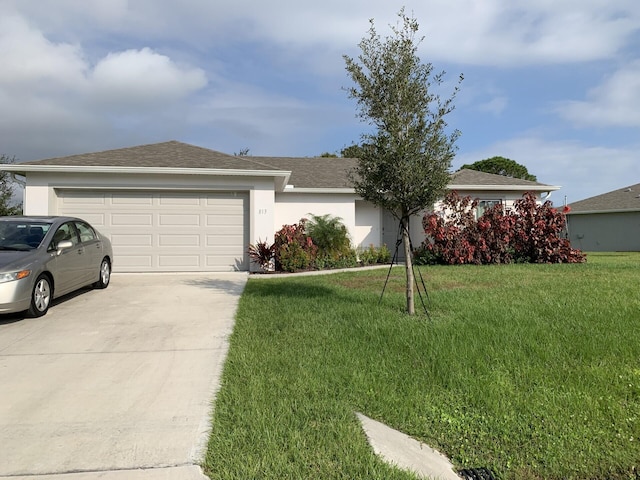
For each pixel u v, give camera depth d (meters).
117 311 6.96
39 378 4.19
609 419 3.49
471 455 3.08
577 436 3.24
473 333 5.48
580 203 28.84
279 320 6.24
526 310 6.74
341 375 4.18
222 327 6.00
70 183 11.65
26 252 6.65
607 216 26.52
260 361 4.56
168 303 7.58
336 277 11.09
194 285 9.60
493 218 14.99
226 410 3.48
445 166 6.38
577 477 2.89
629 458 3.03
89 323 6.20
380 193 6.70
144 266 12.09
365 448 2.96
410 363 4.54
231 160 12.88
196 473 2.67
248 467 2.70
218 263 12.39
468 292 8.52
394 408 3.60
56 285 7.04
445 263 14.58
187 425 3.26
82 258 7.99
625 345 5.01
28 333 5.69
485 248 14.54
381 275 11.50
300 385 3.94
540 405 3.64
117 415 3.42
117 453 2.88
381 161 6.27
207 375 4.27
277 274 11.87
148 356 4.82
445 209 15.22
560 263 14.59
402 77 6.20
